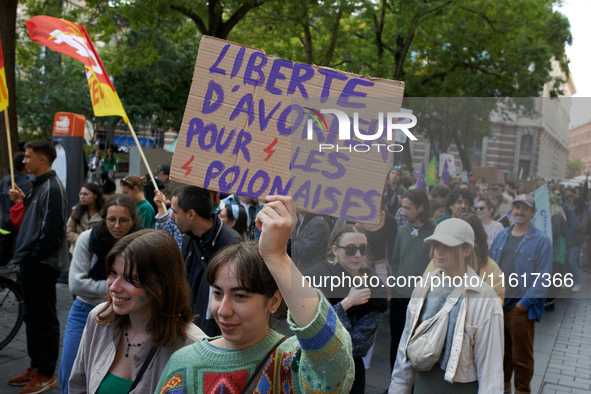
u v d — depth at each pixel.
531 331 4.18
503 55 15.62
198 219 3.30
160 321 2.13
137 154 16.59
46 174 4.31
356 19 14.77
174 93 26.61
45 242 4.16
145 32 19.83
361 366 3.23
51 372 4.33
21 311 5.07
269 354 1.76
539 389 4.83
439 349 2.69
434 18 12.82
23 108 21.06
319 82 1.85
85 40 5.04
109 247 3.42
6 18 9.42
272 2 11.55
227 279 1.76
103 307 2.28
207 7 11.70
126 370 2.20
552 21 16.08
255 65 1.86
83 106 22.14
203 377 1.76
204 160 1.85
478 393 2.62
